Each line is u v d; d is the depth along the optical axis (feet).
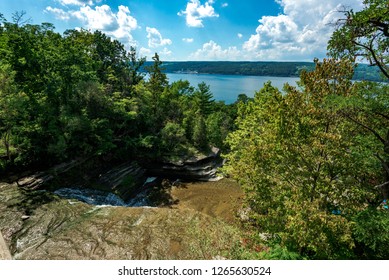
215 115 162.40
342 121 31.55
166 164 109.81
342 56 32.24
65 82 98.17
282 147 33.19
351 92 30.76
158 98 136.26
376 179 35.58
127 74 156.56
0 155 76.48
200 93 184.14
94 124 92.53
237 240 42.88
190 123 132.05
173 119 135.44
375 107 29.01
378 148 29.63
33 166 81.41
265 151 35.14
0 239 30.55
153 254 40.16
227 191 95.96
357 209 30.09
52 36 118.93
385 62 31.42
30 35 95.20
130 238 44.45
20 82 87.30
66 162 85.30
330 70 31.24
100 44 157.28
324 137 29.32
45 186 76.33
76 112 93.25
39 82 93.20
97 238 44.55
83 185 87.61
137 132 121.39
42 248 41.47
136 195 96.37
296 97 31.89
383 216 27.84
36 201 59.06
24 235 45.11
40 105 86.07
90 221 50.47
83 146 91.45
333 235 28.60
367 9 27.43
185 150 116.88
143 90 134.82
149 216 52.60
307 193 31.07
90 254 40.19
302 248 34.04
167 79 153.28
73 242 43.21
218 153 125.90
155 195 95.30
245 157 40.24
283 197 34.60
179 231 46.65
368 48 30.71
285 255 29.01
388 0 26.07
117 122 112.88
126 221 50.52
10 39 85.15
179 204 87.25
